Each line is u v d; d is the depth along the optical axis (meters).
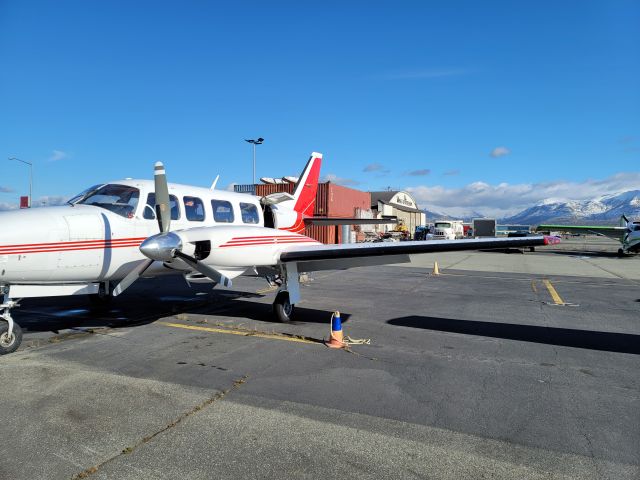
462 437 3.75
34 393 4.60
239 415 4.12
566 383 5.09
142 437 3.68
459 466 3.30
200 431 3.79
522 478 3.16
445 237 45.53
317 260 8.54
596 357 6.14
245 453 3.45
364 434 3.78
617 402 4.55
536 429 3.92
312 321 8.37
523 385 5.01
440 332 7.55
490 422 4.05
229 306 9.88
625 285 14.95
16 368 5.41
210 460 3.34
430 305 10.32
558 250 40.75
